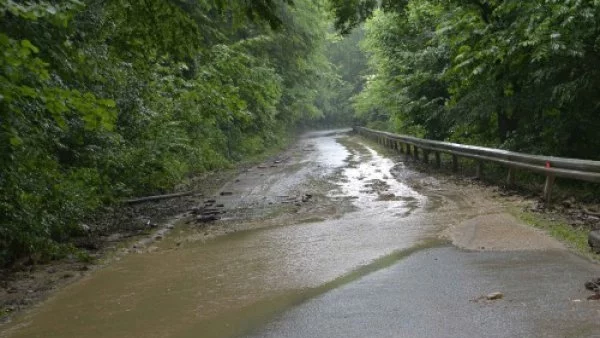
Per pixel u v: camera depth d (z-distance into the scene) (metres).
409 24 24.42
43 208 9.17
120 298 6.36
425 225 9.23
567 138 14.11
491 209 10.30
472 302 5.23
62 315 5.89
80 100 5.50
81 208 10.66
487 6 15.94
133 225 11.38
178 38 10.55
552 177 10.32
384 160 23.48
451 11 18.44
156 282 6.95
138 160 15.04
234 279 6.79
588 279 5.66
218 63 19.39
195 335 4.99
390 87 28.27
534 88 15.11
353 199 12.87
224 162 25.72
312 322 5.04
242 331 4.99
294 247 8.32
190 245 9.17
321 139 48.84
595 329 4.39
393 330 4.68
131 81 14.96
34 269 8.05
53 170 9.31
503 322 4.67
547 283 5.63
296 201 13.16
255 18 10.80
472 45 15.85
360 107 44.78
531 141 15.49
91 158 12.71
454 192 12.98
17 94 5.47
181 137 21.03
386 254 7.46
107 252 9.05
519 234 7.93
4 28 6.46
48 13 5.55
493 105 15.98
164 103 17.30
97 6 10.72
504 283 5.74
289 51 37.62
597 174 9.20
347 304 5.46
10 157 6.87
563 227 8.16
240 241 9.12
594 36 12.55
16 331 5.47
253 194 14.98
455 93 18.44
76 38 9.26
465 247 7.48
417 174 17.42
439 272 6.35
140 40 10.74
